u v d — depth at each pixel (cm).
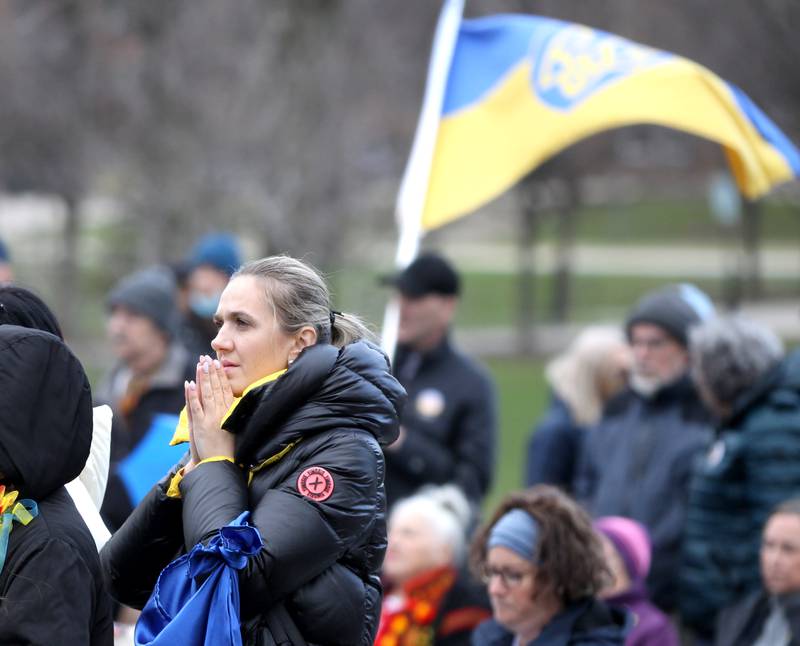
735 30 8094
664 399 2161
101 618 1071
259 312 1091
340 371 1076
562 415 2473
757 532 1919
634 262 13100
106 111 7469
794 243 13925
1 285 1243
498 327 10306
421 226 2016
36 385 1060
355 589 1054
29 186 8600
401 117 8550
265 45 7006
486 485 2230
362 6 7762
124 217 7344
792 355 1997
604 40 1988
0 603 1021
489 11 8275
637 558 1750
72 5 7431
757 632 1778
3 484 1055
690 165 15450
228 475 1057
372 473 1059
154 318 2198
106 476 1282
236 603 1005
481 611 1827
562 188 10238
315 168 7025
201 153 6850
